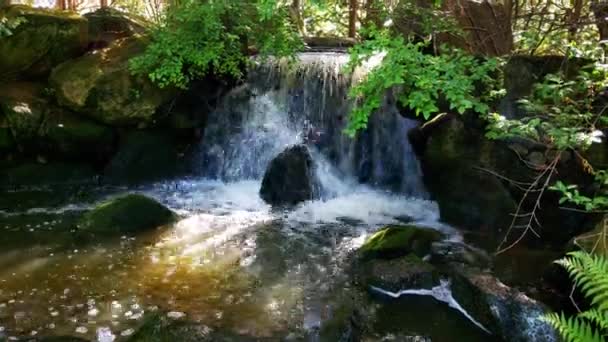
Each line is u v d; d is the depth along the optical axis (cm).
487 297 430
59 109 772
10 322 411
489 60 464
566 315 432
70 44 810
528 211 566
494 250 562
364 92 464
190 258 546
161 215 638
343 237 613
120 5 1288
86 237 586
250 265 535
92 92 753
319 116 860
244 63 835
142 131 807
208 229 629
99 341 390
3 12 772
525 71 549
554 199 545
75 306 441
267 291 482
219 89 852
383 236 561
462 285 460
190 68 756
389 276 488
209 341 394
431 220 664
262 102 879
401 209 711
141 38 820
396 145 783
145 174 812
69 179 783
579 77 474
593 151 511
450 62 451
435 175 653
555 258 533
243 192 786
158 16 991
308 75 862
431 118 648
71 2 1205
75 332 401
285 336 409
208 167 862
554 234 560
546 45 681
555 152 511
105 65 777
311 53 975
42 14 786
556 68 545
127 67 769
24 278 488
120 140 802
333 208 713
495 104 548
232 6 732
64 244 568
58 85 767
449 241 584
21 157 761
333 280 505
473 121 596
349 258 554
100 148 791
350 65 465
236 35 770
